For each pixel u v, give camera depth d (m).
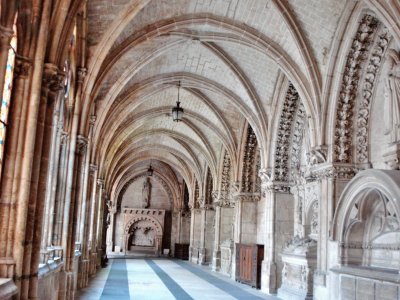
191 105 24.92
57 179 12.62
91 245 22.25
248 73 19.12
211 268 30.55
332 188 14.02
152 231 48.00
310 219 17.83
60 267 12.22
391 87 12.51
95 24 12.91
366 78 14.01
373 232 12.06
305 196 18.09
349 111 14.23
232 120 23.86
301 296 15.46
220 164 28.61
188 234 45.84
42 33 7.94
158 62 19.61
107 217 35.16
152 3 14.43
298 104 18.89
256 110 19.59
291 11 14.32
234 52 18.42
